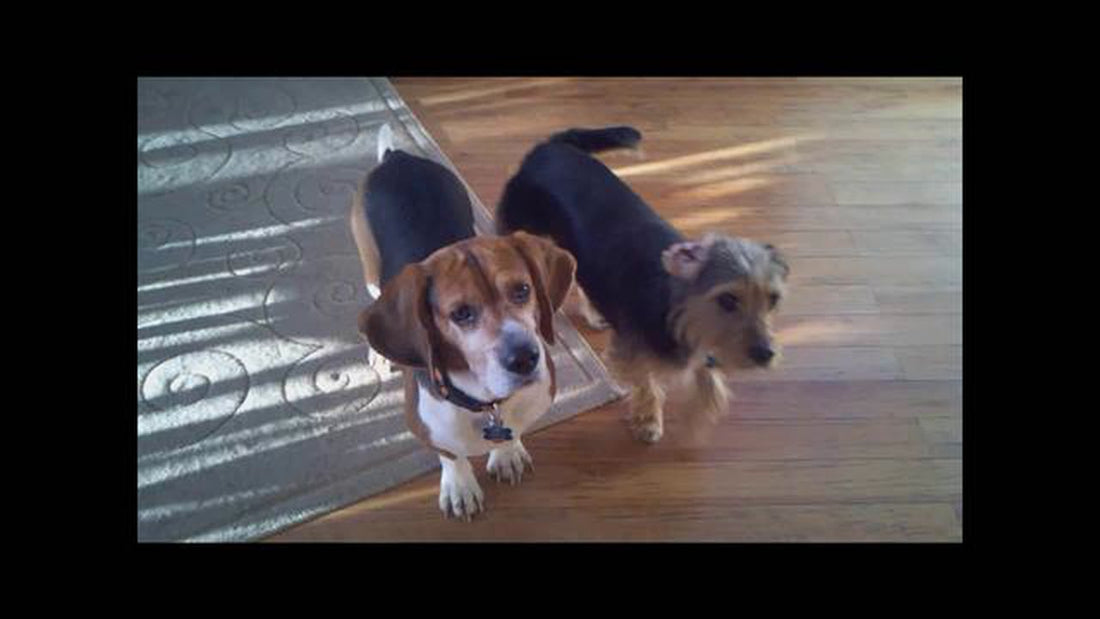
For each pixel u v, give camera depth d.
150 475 1.17
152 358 1.29
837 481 1.21
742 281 0.97
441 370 0.89
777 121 1.75
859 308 1.42
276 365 1.29
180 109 1.68
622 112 1.75
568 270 0.93
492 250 0.87
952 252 1.51
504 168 1.60
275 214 1.50
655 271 1.07
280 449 1.20
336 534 1.13
